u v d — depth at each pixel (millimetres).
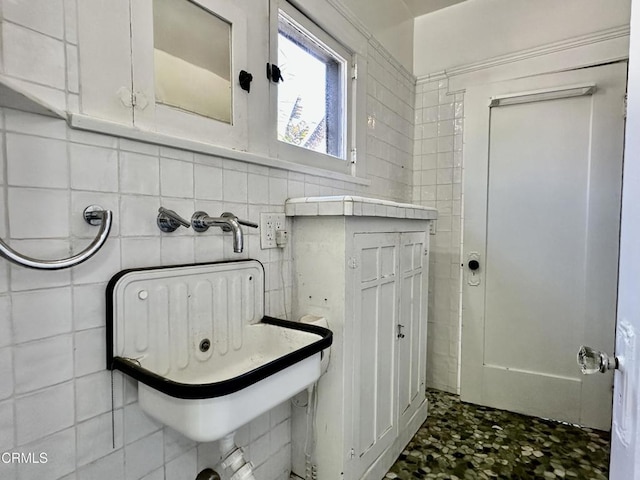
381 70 2074
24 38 721
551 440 1849
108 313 852
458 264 2348
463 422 2023
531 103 2100
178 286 993
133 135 894
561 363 2049
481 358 2236
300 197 1467
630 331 630
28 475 740
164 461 991
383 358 1547
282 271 1377
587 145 1971
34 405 745
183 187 1027
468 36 2287
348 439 1320
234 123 1188
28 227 733
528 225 2117
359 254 1364
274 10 1341
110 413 870
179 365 997
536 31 2086
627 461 637
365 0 1903
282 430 1394
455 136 2338
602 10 1920
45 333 760
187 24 1045
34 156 738
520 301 2143
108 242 860
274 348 1212
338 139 1799
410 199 2467
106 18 850
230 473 1128
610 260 1923
